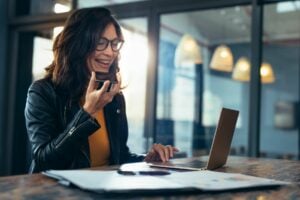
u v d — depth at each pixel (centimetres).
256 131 314
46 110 135
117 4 371
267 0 321
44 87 140
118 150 153
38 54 413
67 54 142
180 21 448
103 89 116
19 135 432
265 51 730
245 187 81
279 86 857
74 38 143
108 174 89
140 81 363
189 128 477
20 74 434
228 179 89
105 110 151
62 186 80
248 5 327
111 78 150
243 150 530
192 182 81
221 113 115
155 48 358
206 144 487
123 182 78
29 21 419
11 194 72
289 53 764
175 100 430
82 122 116
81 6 392
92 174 88
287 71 841
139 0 362
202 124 514
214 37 599
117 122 154
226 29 596
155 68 359
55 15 402
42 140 126
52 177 89
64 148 116
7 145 430
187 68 475
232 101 726
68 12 394
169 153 140
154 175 90
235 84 722
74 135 116
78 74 142
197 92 507
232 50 621
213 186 78
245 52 623
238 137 577
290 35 685
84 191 75
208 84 668
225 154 124
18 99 434
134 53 362
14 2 436
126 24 372
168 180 83
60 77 142
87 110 117
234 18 554
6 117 433
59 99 139
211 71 653
